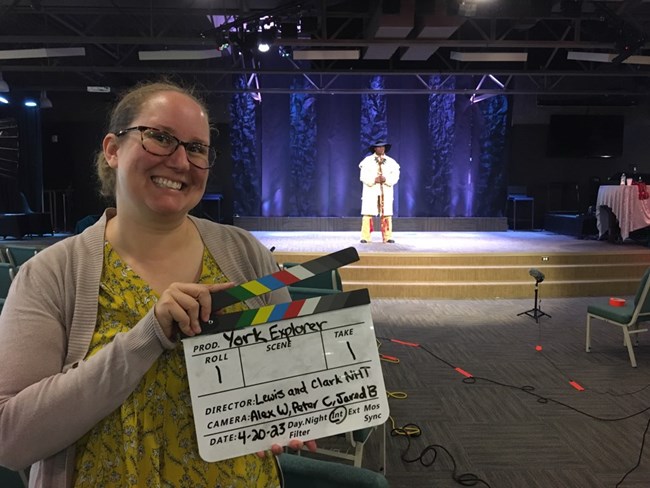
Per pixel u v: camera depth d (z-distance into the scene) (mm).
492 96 9961
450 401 3381
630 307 4219
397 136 10070
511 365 4070
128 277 853
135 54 9266
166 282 882
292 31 6820
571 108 10633
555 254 6879
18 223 9430
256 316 839
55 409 708
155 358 754
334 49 8156
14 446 717
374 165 8195
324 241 8461
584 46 6777
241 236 1021
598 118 10438
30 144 10562
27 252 4105
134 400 802
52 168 10773
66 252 858
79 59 8977
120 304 826
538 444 2809
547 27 7590
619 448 2770
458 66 8688
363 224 8352
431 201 10164
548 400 3398
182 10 6641
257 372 842
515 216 10383
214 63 9641
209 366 823
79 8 6668
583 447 2779
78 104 10656
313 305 865
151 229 881
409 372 3916
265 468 955
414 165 10117
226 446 826
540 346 4512
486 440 2854
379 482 1167
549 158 10750
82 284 831
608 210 8289
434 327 5160
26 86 9383
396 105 10016
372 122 9969
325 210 10172
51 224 10156
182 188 862
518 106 10625
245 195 10117
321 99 9961
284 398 852
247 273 982
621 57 6848
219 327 820
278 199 10156
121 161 837
